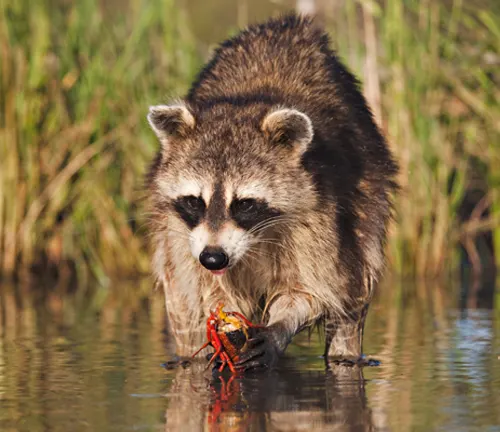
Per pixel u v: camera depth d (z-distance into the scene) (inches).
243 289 377.1
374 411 284.4
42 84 626.5
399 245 639.1
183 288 373.1
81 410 288.4
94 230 653.9
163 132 370.6
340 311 371.2
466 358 366.0
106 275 650.2
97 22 643.5
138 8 640.4
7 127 631.2
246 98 385.7
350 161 380.2
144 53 642.8
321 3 659.4
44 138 639.8
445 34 660.1
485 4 660.7
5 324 462.9
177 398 303.1
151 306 531.5
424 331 431.8
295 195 358.0
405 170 626.5
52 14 637.9
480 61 642.8
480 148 658.2
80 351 386.0
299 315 362.0
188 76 641.6
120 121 640.4
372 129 410.6
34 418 279.6
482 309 500.1
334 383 324.5
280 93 391.2
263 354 344.5
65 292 597.6
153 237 392.5
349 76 422.6
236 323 344.5
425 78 627.8
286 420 274.8
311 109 382.9
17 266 649.6
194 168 356.8
